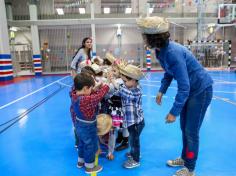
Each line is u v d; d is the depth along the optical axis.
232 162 2.87
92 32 16.12
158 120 4.66
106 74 3.02
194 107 2.27
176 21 16.44
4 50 12.55
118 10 18.75
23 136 3.98
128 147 3.35
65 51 17.50
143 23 2.06
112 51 18.83
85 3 17.53
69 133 4.09
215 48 16.84
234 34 19.17
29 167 2.90
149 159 3.01
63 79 13.26
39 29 17.16
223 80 10.34
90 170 2.70
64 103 6.57
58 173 2.73
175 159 2.84
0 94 8.32
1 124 4.66
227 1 16.92
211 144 3.41
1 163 3.02
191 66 2.21
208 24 16.34
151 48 2.21
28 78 14.28
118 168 2.81
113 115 2.93
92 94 2.52
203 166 2.79
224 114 4.96
